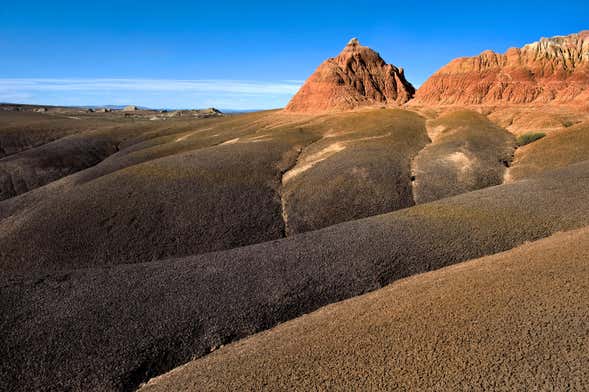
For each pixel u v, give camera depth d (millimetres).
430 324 16922
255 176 57469
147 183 51750
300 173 59031
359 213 48875
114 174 55188
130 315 23922
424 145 72000
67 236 41594
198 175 55188
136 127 131125
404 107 104562
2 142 118312
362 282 27688
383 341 16422
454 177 54375
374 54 127812
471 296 18719
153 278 28156
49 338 21828
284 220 49094
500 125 79688
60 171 89125
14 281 27719
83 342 21719
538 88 86688
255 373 16125
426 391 13203
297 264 29656
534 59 91812
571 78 85375
